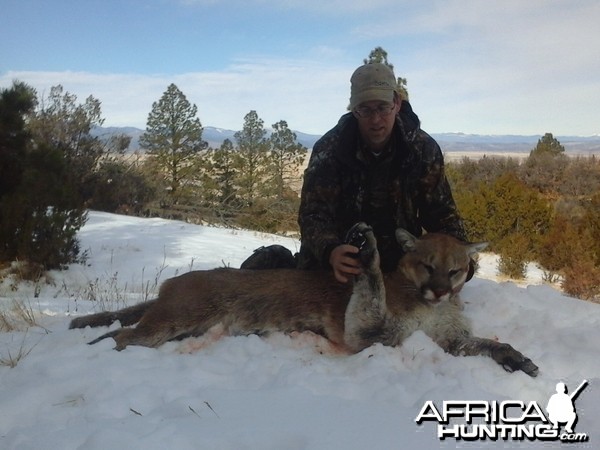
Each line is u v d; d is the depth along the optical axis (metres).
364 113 1.80
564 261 6.02
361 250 1.58
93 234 5.20
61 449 1.00
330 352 1.66
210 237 5.58
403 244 1.72
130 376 1.31
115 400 1.19
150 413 1.15
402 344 1.58
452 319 1.67
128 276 4.01
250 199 9.30
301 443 1.00
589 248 5.97
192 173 9.50
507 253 6.22
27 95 3.99
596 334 1.73
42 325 2.04
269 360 1.46
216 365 1.43
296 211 9.03
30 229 3.74
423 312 1.66
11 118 3.88
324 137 1.95
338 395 1.25
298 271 1.77
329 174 1.90
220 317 1.72
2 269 3.59
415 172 1.94
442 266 1.65
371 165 1.91
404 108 1.95
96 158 7.52
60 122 7.21
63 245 3.92
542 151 14.77
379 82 1.77
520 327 1.85
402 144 1.89
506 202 7.34
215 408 1.14
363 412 1.11
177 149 9.52
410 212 2.00
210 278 1.75
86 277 3.87
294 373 1.32
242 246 5.37
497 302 2.03
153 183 8.30
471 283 2.37
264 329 1.72
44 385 1.27
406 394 1.24
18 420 1.17
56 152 4.11
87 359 1.44
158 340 1.69
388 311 1.64
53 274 3.82
